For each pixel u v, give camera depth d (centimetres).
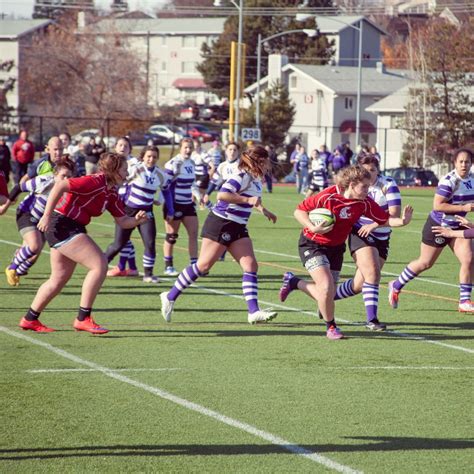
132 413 2798
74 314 4491
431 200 14400
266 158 4072
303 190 15425
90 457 2394
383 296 5316
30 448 2462
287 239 8425
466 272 4731
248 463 2362
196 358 3566
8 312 4509
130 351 3669
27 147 12594
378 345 3888
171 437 2570
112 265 6394
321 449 2484
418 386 3186
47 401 2917
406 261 7038
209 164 9538
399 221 3906
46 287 3956
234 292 5300
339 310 4775
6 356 3541
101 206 3834
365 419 2772
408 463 2381
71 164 4088
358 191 3791
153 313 4559
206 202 5981
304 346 3831
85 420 2720
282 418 2769
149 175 5494
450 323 4450
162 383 3166
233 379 3238
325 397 3017
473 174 4684
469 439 2591
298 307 4841
